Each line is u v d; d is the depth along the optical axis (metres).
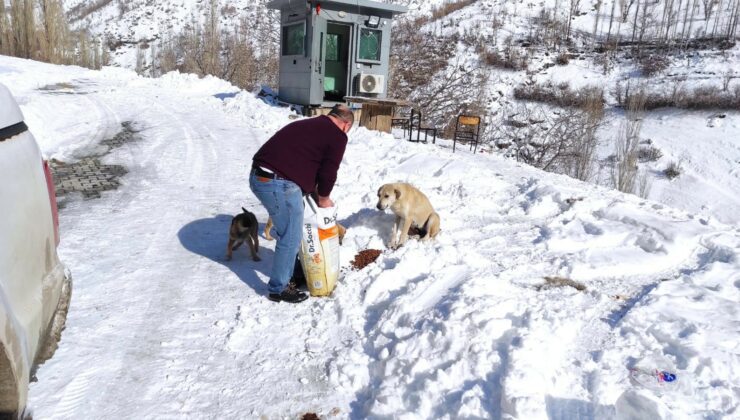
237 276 5.12
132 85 18.88
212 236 6.20
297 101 14.62
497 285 4.63
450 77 24.61
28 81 17.41
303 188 4.41
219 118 13.56
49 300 2.70
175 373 3.55
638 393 2.94
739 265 5.35
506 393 3.04
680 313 4.22
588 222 6.65
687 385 3.18
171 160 9.51
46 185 2.81
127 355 3.71
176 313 4.35
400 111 21.31
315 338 4.08
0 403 2.18
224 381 3.50
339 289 4.79
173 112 14.02
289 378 3.57
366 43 14.31
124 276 4.97
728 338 3.78
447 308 4.11
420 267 5.05
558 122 23.16
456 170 8.87
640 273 5.33
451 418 3.03
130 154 9.81
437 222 6.11
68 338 3.86
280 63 15.53
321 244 4.55
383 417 3.10
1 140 2.33
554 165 21.78
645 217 6.63
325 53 14.69
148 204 7.22
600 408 3.02
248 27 37.78
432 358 3.58
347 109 4.55
